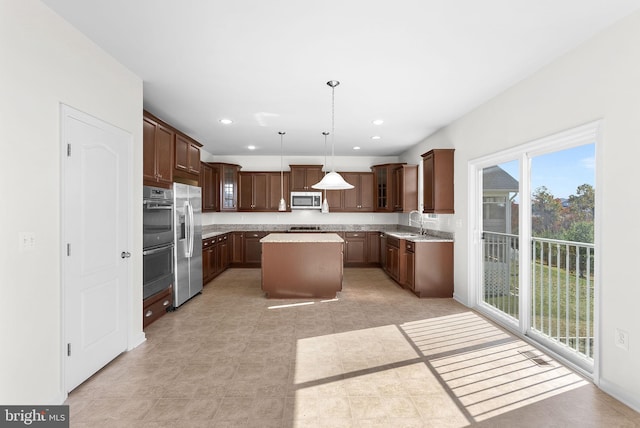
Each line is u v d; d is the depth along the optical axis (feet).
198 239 15.07
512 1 6.17
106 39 7.50
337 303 13.88
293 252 14.73
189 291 14.06
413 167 19.13
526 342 9.70
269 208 22.77
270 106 12.47
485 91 10.87
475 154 12.66
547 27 7.04
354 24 6.98
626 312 6.59
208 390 7.10
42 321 6.13
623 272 6.66
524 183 9.98
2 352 5.33
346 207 22.86
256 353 8.99
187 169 13.98
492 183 12.22
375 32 7.29
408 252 15.67
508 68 9.09
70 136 6.85
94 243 7.65
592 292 8.72
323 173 23.35
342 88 10.62
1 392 5.32
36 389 5.98
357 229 23.76
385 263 20.45
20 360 5.65
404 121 14.53
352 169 23.82
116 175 8.54
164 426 5.89
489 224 12.54
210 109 12.85
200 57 8.45
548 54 8.27
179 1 6.14
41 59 6.08
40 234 6.06
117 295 8.63
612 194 6.89
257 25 7.00
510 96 10.44
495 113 11.28
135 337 9.43
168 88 10.60
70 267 6.85
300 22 6.89
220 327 11.01
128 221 9.07
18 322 5.60
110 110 8.29
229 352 9.05
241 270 21.52
